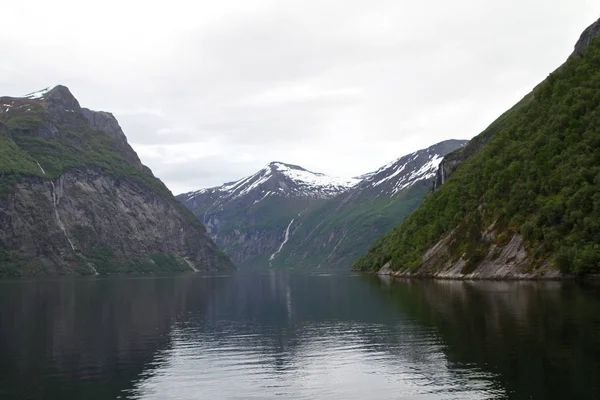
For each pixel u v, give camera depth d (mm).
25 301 101375
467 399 30641
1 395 34594
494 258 117938
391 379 35688
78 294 122312
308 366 40594
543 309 59531
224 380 37219
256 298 105188
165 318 71625
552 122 129500
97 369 40969
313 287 136000
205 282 191750
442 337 48031
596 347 40000
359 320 63312
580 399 29562
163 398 33500
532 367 35719
